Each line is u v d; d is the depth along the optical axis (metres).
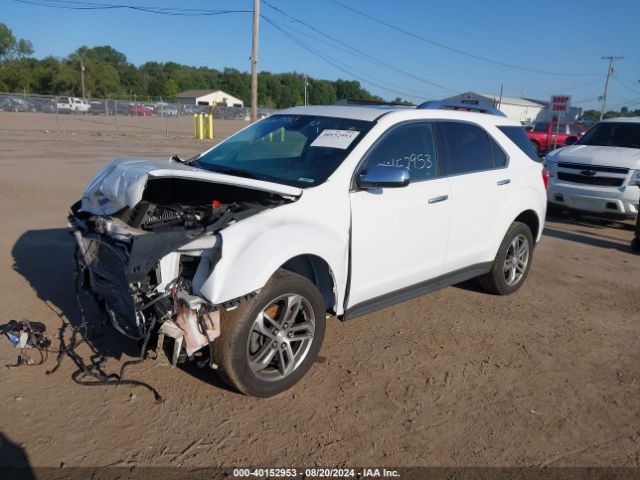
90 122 37.53
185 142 25.70
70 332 4.52
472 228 5.23
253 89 26.44
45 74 88.50
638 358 4.69
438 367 4.34
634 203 9.25
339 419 3.61
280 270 3.72
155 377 3.95
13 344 4.14
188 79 113.69
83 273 4.21
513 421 3.70
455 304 5.68
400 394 3.94
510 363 4.48
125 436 3.31
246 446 3.29
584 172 9.70
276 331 3.72
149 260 3.27
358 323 5.07
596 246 8.59
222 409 3.62
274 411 3.65
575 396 4.05
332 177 4.16
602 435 3.60
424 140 4.88
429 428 3.57
